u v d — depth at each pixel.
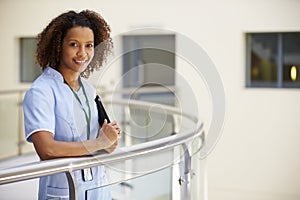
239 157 5.61
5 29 6.62
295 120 5.38
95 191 1.92
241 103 5.57
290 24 5.34
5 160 4.65
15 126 5.18
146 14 5.89
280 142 5.45
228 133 5.63
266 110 5.49
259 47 5.68
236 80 5.57
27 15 6.48
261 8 5.44
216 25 5.61
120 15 5.99
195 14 5.68
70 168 1.74
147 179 2.19
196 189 2.61
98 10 6.08
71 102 1.96
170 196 2.34
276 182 5.48
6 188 2.58
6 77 6.70
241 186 5.62
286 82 5.62
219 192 5.71
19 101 5.27
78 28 1.93
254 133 5.54
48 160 1.72
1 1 6.61
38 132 1.83
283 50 5.60
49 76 1.95
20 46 6.75
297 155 5.39
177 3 5.75
